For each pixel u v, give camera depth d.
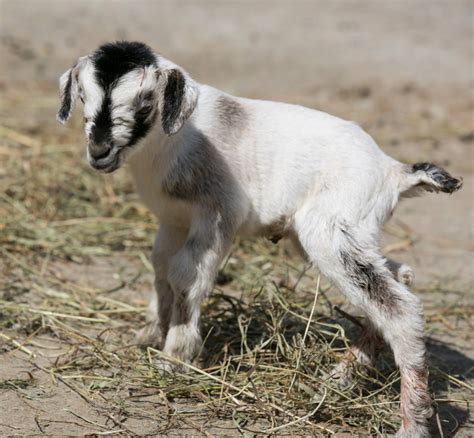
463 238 19.34
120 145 10.91
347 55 33.97
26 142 21.61
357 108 29.00
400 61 33.56
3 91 27.42
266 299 14.07
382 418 11.30
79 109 25.11
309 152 11.97
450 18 39.44
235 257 16.88
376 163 11.87
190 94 11.08
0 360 12.40
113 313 14.28
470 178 23.50
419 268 17.52
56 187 19.06
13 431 10.54
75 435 10.52
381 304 11.11
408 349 10.99
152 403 11.41
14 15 34.22
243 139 12.15
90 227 17.75
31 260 16.22
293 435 10.88
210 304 13.99
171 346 12.12
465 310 15.52
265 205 12.21
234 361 12.41
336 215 11.54
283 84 30.89
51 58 31.03
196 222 12.00
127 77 10.87
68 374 12.08
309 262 12.38
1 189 18.59
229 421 11.11
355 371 11.95
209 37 34.81
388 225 19.88
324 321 13.76
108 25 34.59
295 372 11.59
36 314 13.90
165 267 12.75
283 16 38.28
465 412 12.09
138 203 18.83
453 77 32.34
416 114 28.70
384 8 40.53
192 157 11.85
